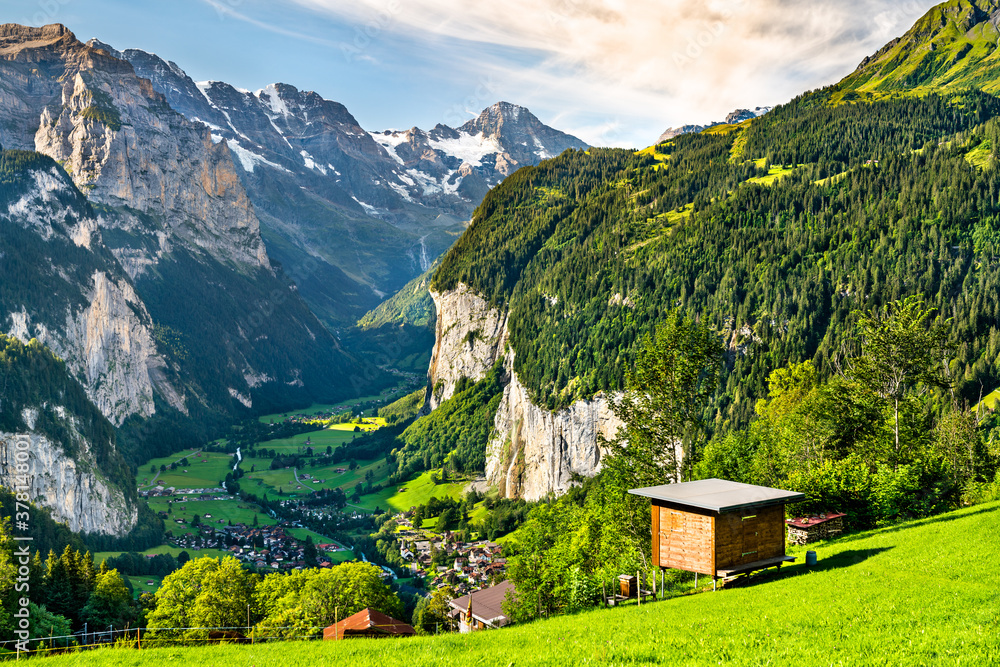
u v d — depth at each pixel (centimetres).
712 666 2084
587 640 2759
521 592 7450
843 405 8206
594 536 6744
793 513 6125
